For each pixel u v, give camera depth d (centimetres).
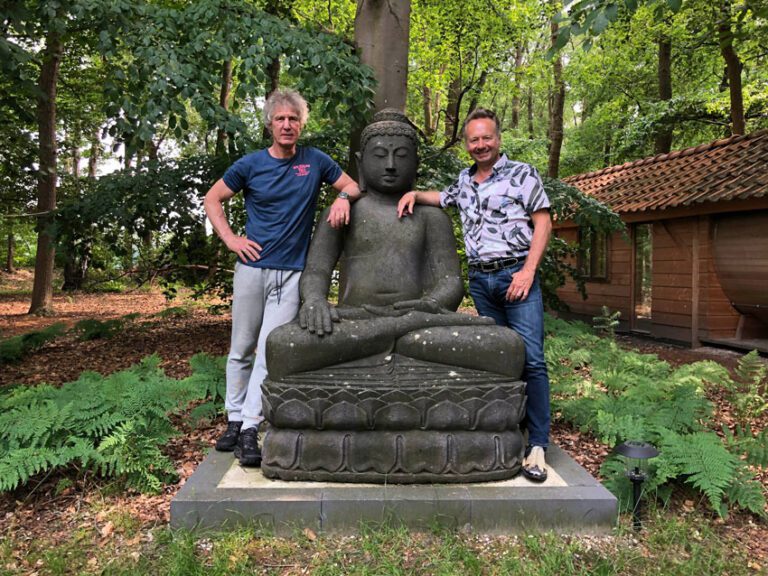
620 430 321
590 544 249
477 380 280
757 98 1355
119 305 1378
